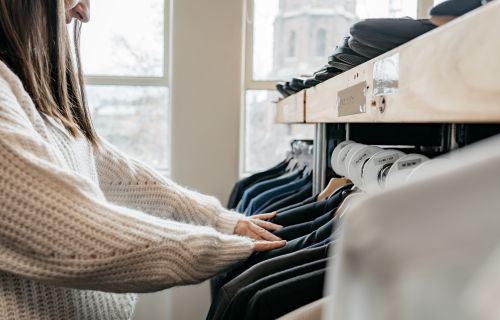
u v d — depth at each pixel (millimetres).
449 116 503
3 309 850
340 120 1051
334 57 1016
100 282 846
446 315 266
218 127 2953
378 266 290
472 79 458
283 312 900
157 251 871
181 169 2959
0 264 813
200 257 938
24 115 848
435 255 282
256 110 3193
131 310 1206
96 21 3076
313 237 1118
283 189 1996
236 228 1276
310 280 906
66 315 952
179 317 3018
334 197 1322
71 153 1010
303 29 3180
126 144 3172
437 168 336
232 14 2912
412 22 719
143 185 1293
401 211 296
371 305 290
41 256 808
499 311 233
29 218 788
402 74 635
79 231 806
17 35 929
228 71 2932
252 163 3230
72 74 1154
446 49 510
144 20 3102
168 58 3100
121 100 3139
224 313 984
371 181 1131
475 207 286
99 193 888
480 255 275
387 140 1825
